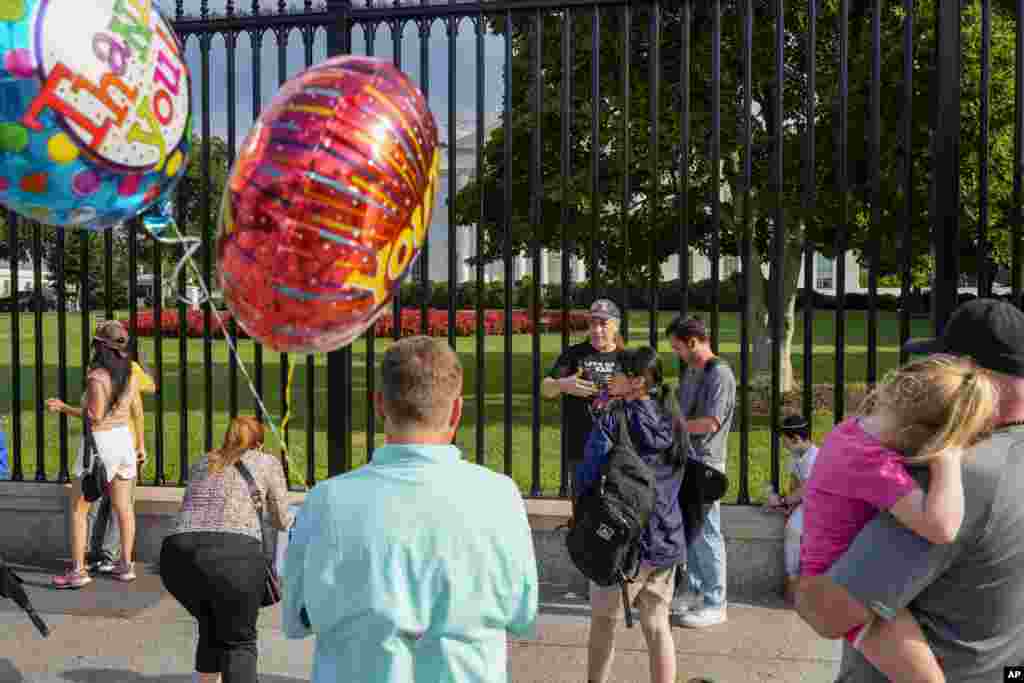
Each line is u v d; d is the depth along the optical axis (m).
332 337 2.89
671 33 10.13
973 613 1.97
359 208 2.66
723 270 40.38
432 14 5.66
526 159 10.91
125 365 5.79
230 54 5.93
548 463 8.76
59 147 2.84
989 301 2.23
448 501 2.01
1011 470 1.98
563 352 5.62
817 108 10.27
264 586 3.88
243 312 2.85
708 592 5.06
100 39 2.84
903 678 1.98
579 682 4.43
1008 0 10.24
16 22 2.73
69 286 38.62
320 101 2.70
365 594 1.96
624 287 5.59
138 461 6.23
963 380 1.98
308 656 4.72
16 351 6.27
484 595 2.01
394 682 1.95
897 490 1.95
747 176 5.42
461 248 42.53
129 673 4.50
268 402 13.38
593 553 3.69
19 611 5.33
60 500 6.20
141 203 3.20
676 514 3.95
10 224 6.19
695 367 5.19
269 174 2.64
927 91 9.52
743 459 5.59
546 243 11.42
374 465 2.10
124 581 5.85
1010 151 9.61
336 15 5.72
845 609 1.99
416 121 2.83
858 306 48.06
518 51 10.62
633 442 3.89
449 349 2.21
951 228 5.16
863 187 10.20
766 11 9.92
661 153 10.34
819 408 11.46
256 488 3.89
